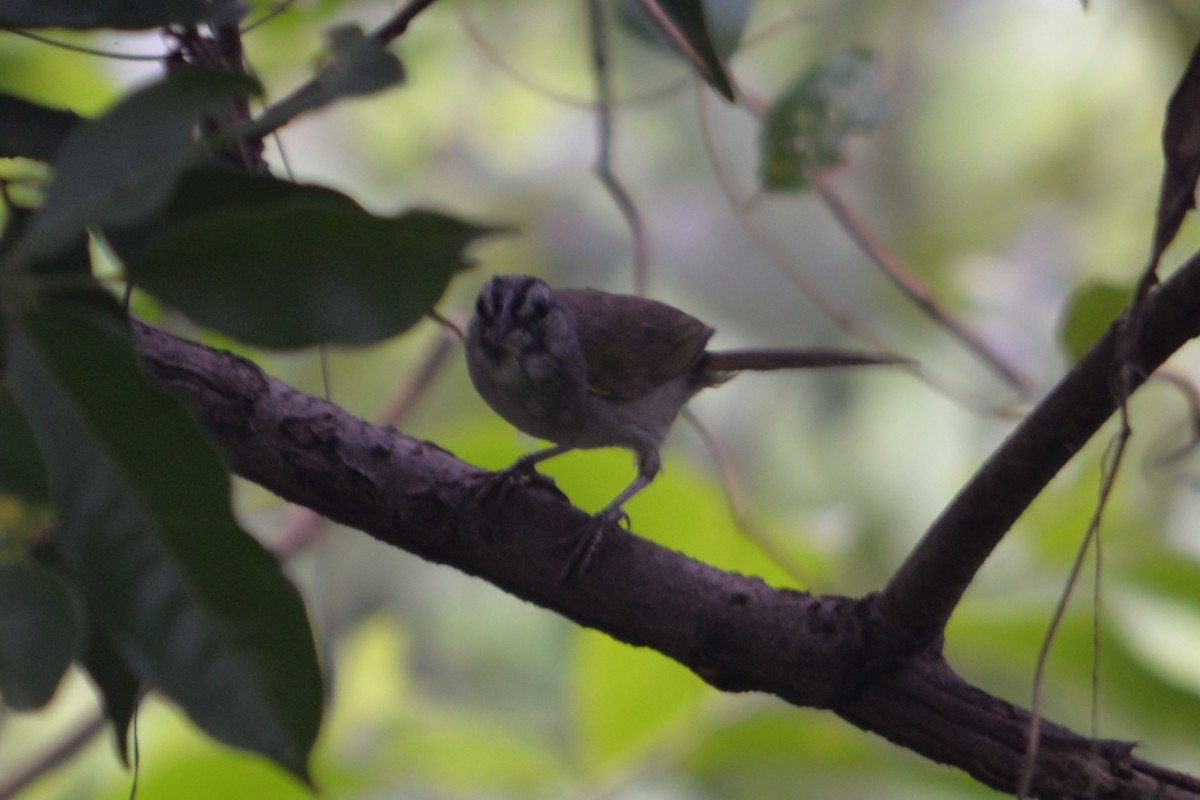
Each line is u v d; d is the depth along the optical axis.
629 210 9.47
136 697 4.24
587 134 14.44
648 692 8.49
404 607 12.71
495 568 6.38
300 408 6.18
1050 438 5.20
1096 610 5.15
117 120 3.13
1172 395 11.85
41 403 3.29
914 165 14.71
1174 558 8.63
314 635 3.50
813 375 13.58
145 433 3.38
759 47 14.23
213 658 3.46
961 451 12.84
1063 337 8.20
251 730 3.45
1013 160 14.68
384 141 14.21
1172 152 4.65
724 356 10.38
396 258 3.52
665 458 9.87
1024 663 8.51
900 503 12.76
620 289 14.01
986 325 13.55
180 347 6.11
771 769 9.28
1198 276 4.71
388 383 13.95
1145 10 14.10
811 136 8.35
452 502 6.27
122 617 3.40
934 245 14.36
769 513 12.14
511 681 12.23
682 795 9.47
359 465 6.20
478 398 13.85
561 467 10.27
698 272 13.84
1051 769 5.87
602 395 9.48
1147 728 8.36
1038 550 8.98
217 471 3.42
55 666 3.27
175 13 4.20
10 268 3.09
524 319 9.41
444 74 13.96
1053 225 14.47
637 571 6.26
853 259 13.87
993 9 14.66
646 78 14.05
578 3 13.85
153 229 3.65
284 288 3.49
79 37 9.19
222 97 3.20
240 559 3.47
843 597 6.13
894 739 6.12
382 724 9.95
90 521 3.37
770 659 6.11
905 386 13.18
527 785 9.68
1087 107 14.48
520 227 3.88
